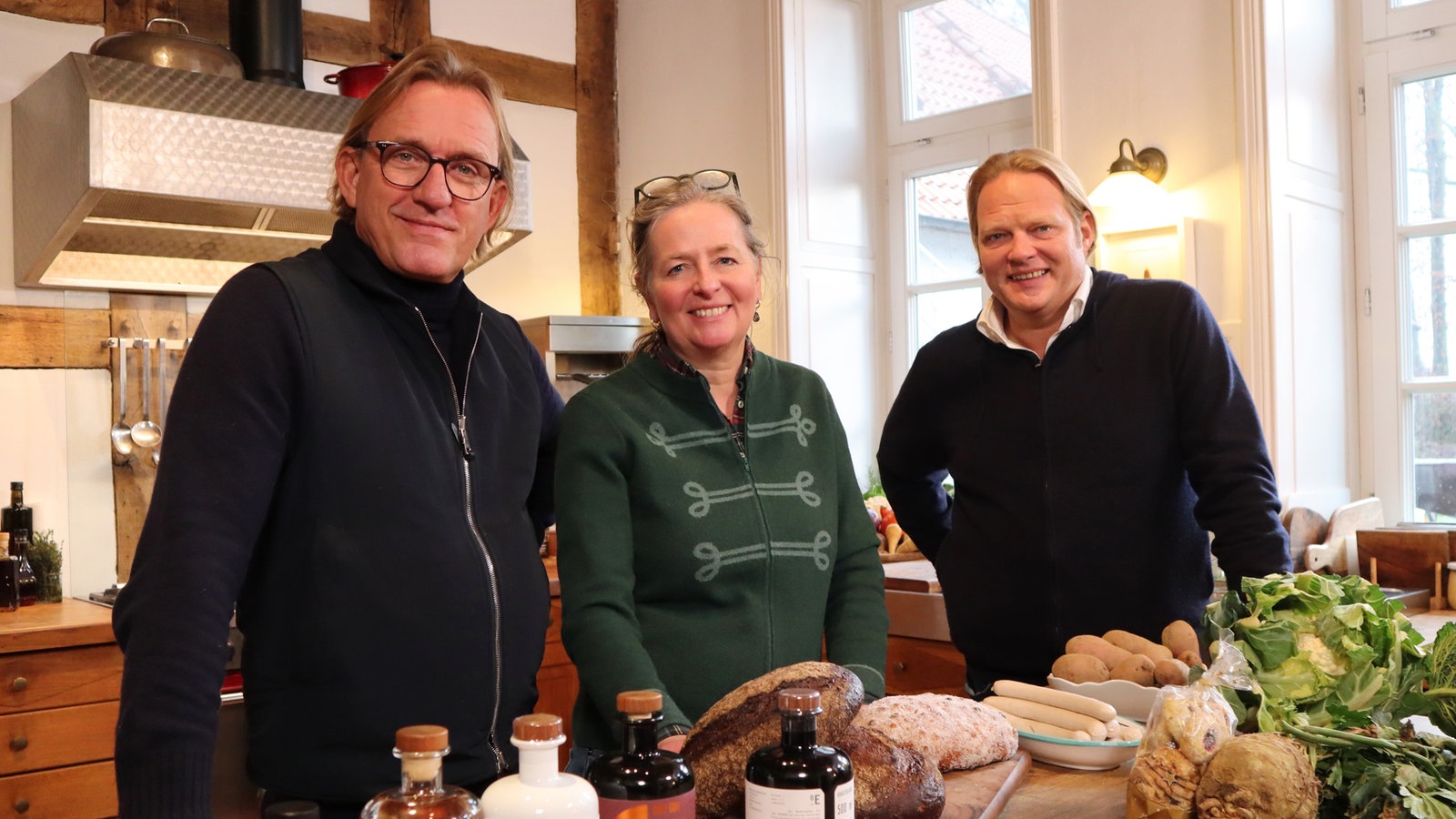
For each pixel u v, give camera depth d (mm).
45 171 3096
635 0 4719
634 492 1398
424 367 1273
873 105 4422
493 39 4449
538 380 1478
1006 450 1855
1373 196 3371
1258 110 3117
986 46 4121
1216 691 1072
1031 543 1811
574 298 4625
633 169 4719
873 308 4406
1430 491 3291
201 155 3002
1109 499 1765
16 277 3297
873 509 3611
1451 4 3207
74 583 3369
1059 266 1751
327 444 1170
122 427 3430
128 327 3459
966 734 1210
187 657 1029
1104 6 3445
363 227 1284
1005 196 1752
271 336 1155
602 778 839
